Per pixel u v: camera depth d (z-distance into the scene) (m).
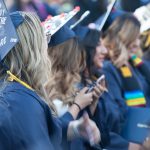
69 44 8.20
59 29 7.89
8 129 5.60
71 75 8.28
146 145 9.11
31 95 5.88
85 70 8.79
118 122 9.15
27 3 14.58
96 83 8.47
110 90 9.62
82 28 9.07
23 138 5.59
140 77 10.67
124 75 10.06
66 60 8.22
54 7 15.52
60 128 6.23
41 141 5.62
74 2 14.64
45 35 6.34
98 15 13.14
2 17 6.01
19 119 5.64
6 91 5.85
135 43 10.57
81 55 8.55
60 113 8.07
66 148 7.78
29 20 6.17
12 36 5.93
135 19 10.59
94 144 8.21
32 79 6.12
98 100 8.70
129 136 9.19
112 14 11.00
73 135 7.85
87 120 8.13
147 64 10.88
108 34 10.44
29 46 6.09
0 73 6.07
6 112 5.66
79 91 8.41
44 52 6.19
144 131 9.20
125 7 14.38
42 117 5.79
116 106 9.26
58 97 8.16
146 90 10.64
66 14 7.72
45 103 5.96
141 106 10.09
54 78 8.16
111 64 10.09
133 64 10.71
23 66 6.09
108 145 8.73
